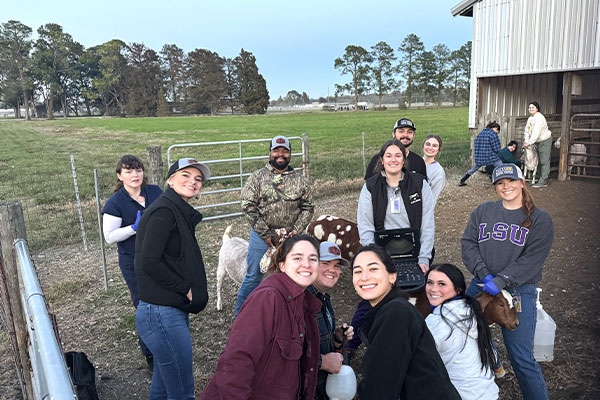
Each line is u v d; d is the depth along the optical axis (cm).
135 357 458
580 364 398
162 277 298
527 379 316
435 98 11550
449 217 915
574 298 529
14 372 439
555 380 379
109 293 607
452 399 231
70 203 1182
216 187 1326
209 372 427
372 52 11844
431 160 538
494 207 333
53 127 5916
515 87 1484
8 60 11425
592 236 743
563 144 1184
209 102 12112
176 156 2189
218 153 2328
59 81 12288
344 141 2923
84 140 3641
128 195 425
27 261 289
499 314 308
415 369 234
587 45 1107
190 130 4769
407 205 393
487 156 1145
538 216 314
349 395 301
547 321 389
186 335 314
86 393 354
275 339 232
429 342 240
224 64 12700
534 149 1137
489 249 328
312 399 260
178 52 13025
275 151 459
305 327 255
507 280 310
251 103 11956
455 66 11044
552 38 1173
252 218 457
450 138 2820
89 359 455
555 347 427
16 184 1505
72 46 12400
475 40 1348
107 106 12712
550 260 655
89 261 745
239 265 517
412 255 382
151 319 305
